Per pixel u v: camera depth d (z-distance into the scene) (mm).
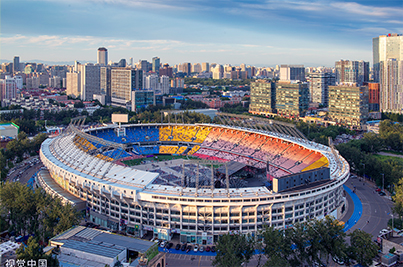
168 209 189750
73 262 140625
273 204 187625
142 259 140250
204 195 187000
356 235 166750
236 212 186500
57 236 160750
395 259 167500
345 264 169500
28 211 197750
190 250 180375
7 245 155625
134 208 198625
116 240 156750
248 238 167750
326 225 171625
